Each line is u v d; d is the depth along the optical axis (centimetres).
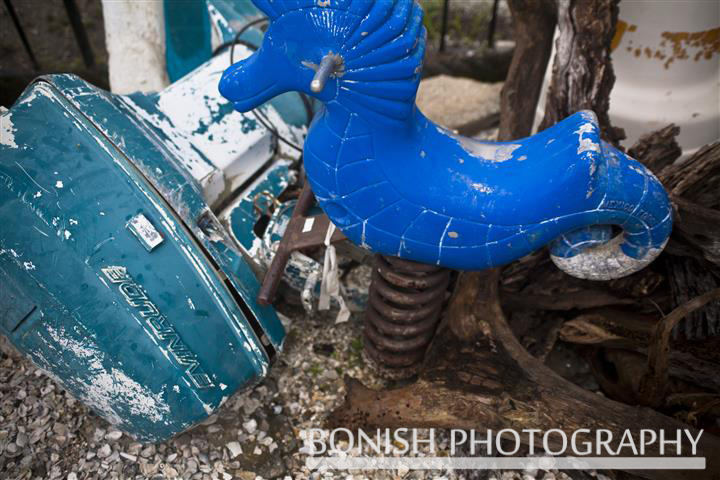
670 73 311
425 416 239
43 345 218
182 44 330
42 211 209
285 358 283
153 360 214
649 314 261
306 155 203
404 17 165
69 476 233
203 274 219
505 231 200
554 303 270
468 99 436
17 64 407
